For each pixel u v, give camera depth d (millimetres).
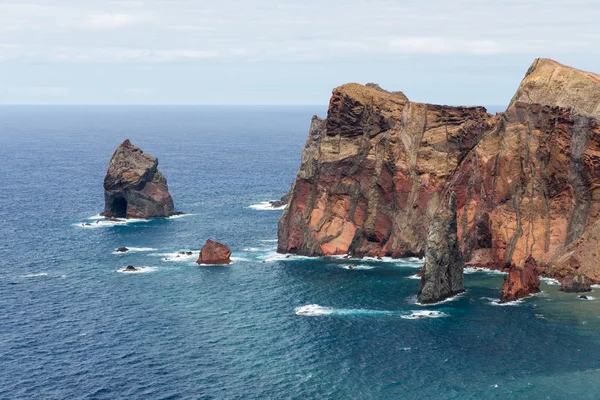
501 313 146500
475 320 143000
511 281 155750
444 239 156875
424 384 115938
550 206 177125
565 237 173625
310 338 135500
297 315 148250
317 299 158250
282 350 130375
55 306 155250
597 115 175375
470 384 115625
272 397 112625
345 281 171375
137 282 172875
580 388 113562
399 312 148750
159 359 127000
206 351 130250
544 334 134750
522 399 110562
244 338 136250
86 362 125812
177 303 156875
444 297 156625
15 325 143625
